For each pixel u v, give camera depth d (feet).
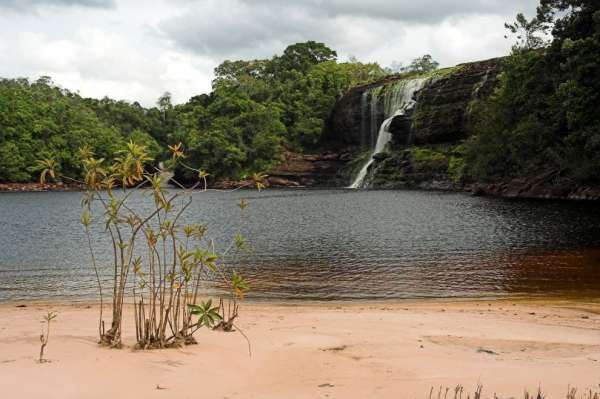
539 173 209.56
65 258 82.69
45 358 22.36
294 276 65.87
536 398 19.75
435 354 27.78
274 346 28.58
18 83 495.00
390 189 278.05
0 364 21.12
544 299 52.06
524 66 216.95
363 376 23.15
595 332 36.22
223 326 32.14
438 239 99.45
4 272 70.74
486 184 226.17
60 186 373.81
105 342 25.68
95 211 181.16
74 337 27.53
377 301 51.70
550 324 38.88
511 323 38.93
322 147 390.21
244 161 376.68
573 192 190.49
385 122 324.60
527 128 204.23
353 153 359.05
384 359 26.37
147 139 421.59
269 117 383.65
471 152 234.17
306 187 341.41
